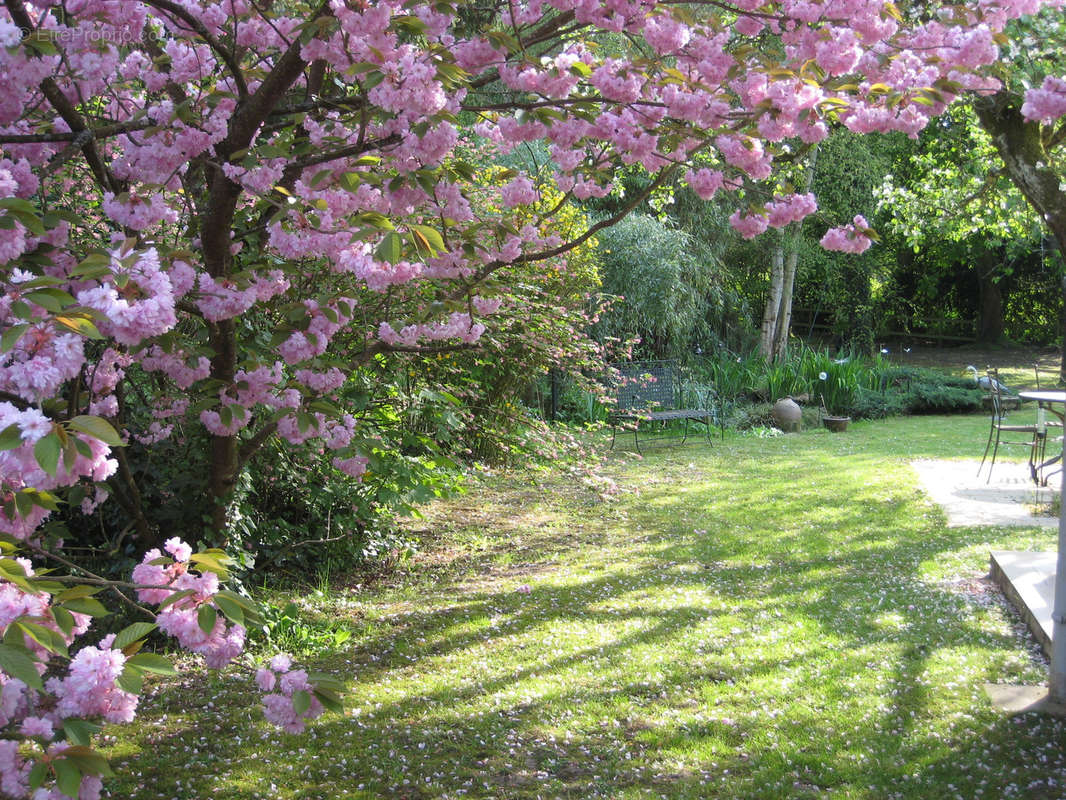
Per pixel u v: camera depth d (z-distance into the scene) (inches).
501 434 277.1
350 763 137.5
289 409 130.6
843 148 690.2
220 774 133.6
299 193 115.2
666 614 210.7
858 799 125.0
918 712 153.9
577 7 123.3
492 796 127.7
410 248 111.7
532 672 174.9
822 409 610.5
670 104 132.7
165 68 131.1
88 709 69.6
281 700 84.7
